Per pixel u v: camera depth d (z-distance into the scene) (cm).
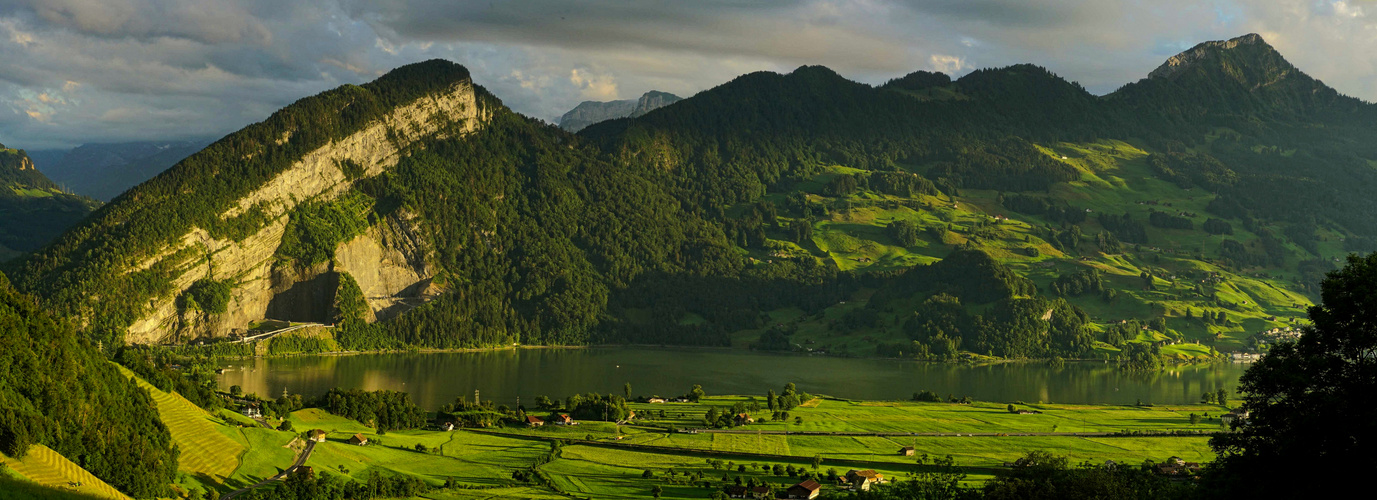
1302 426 7500
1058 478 14988
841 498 18875
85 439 16750
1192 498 9050
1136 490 13938
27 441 15212
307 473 19762
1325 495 7381
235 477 19812
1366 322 7494
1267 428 8038
